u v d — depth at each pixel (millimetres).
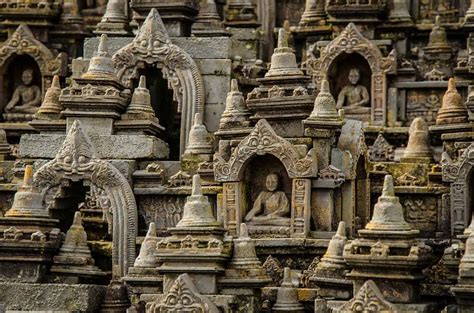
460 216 57656
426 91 65438
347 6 67000
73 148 58219
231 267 52375
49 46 70500
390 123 65438
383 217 51188
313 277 52656
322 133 56469
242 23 68438
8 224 56219
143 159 58969
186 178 58219
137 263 53656
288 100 57125
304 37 68688
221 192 57312
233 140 57375
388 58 65562
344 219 56750
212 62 62000
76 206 59406
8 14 70125
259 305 52875
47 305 55156
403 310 50375
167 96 63188
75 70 63531
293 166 56250
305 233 56062
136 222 57969
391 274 50688
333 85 66750
